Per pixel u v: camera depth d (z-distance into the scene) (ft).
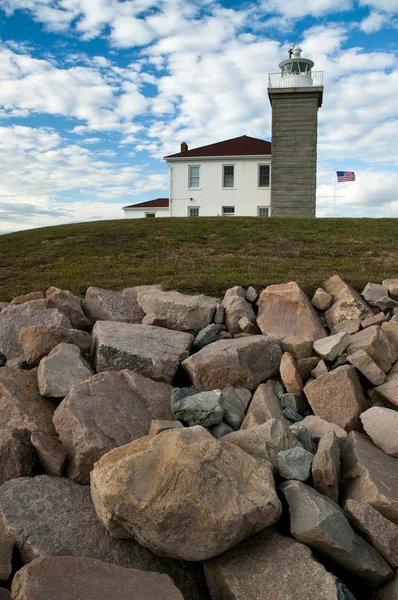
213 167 116.98
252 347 23.03
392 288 30.73
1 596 11.40
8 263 49.75
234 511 12.24
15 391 19.10
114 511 12.71
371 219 67.56
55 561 11.74
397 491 14.34
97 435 16.60
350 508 13.46
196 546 12.19
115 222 70.03
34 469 16.76
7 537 13.16
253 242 52.60
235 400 21.29
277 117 104.17
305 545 12.53
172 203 119.14
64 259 48.78
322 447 15.75
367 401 21.45
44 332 23.58
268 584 11.62
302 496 13.43
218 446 13.87
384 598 12.32
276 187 104.73
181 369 23.21
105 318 29.73
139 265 43.73
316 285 31.96
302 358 23.77
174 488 12.54
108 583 11.37
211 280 33.96
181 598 11.12
